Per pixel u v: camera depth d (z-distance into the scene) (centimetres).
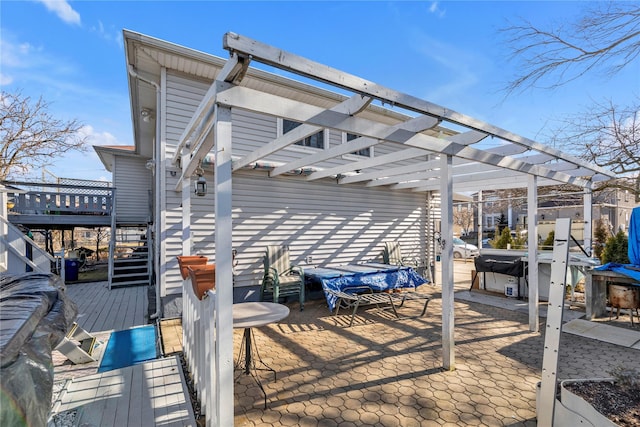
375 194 713
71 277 812
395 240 746
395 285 563
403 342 385
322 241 633
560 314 204
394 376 296
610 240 592
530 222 428
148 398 247
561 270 205
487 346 370
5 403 122
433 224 816
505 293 634
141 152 953
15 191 425
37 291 233
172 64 459
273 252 556
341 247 659
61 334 211
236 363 326
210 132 252
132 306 550
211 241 501
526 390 269
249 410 242
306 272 573
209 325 214
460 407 245
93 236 1873
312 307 562
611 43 457
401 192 758
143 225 1059
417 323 464
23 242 385
